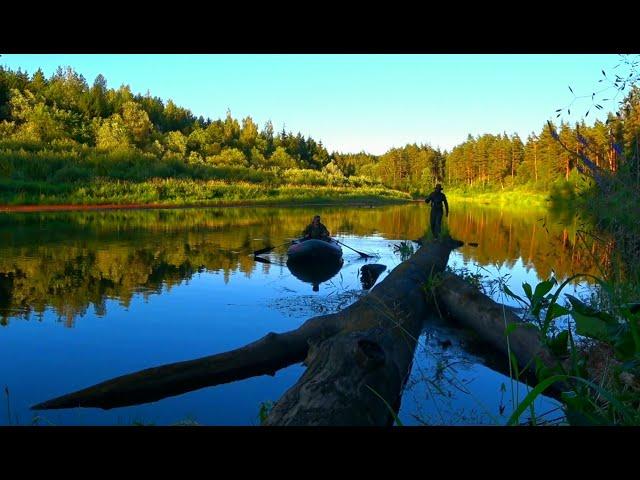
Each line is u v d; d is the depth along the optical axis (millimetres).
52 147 40625
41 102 50344
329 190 49188
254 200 38469
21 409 3641
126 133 51188
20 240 13430
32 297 7094
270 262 10852
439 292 6512
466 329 5934
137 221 20391
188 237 15102
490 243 14820
